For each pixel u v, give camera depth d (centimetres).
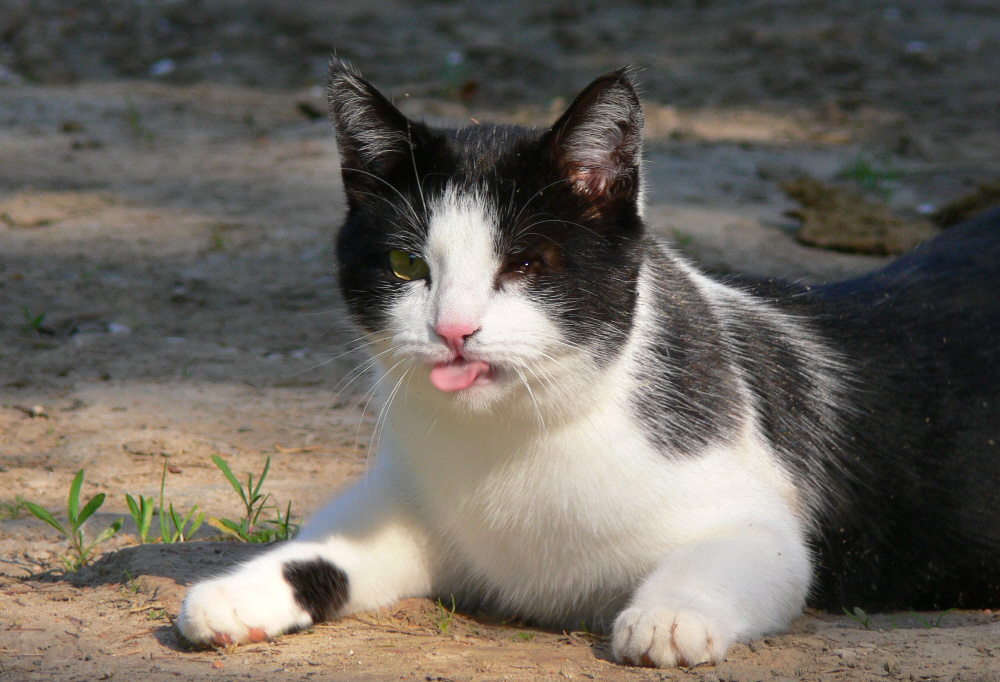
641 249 655
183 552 731
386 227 646
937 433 746
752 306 764
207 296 1381
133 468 910
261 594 621
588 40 3192
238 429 1009
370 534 689
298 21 3300
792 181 1869
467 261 620
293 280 1450
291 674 554
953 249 855
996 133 2364
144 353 1195
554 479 636
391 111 640
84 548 764
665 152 2186
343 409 1079
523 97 2580
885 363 762
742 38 3189
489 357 604
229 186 1902
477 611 720
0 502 832
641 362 648
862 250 1586
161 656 581
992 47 3122
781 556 629
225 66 2884
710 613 580
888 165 2036
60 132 2227
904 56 2989
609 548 647
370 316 657
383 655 591
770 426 703
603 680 551
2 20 3048
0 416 1003
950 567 747
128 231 1630
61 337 1229
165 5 3381
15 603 649
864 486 729
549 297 621
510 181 628
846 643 600
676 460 638
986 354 768
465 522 672
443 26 3331
